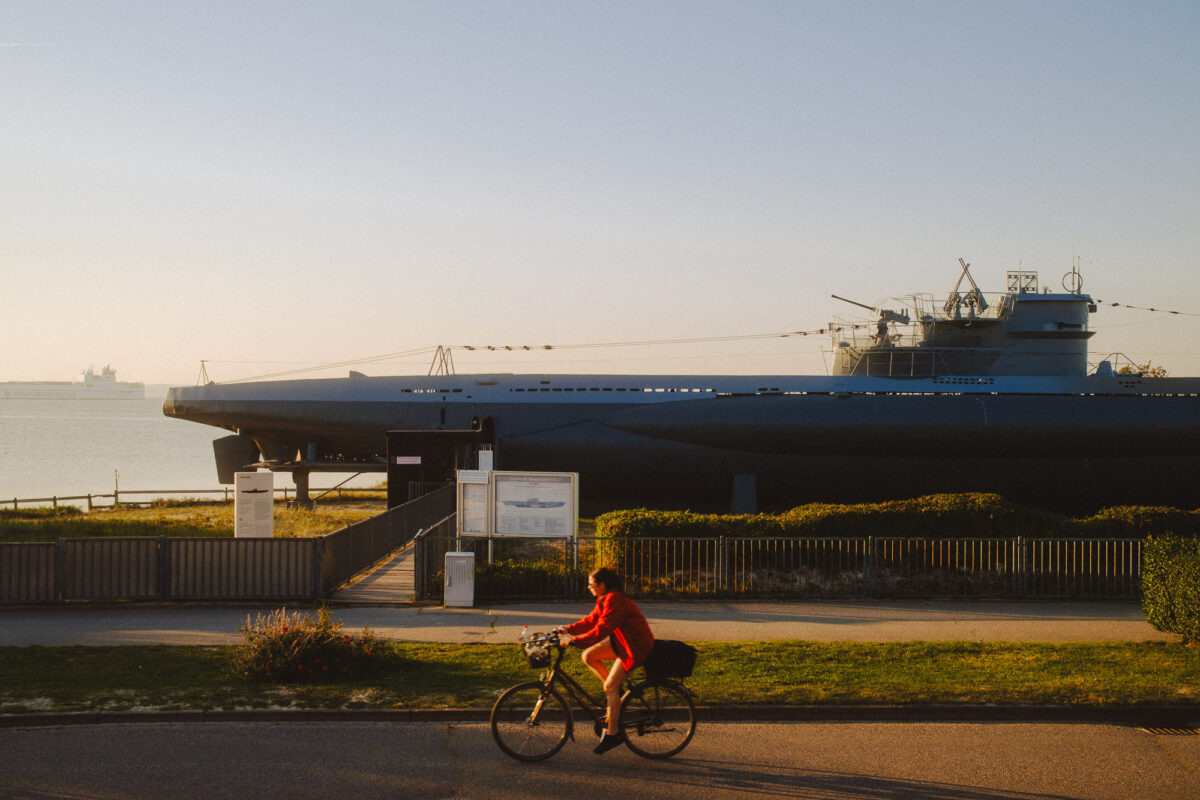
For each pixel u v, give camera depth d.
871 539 18.05
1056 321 40.66
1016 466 38.56
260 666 11.19
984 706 10.27
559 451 39.47
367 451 42.78
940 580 18.36
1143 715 10.26
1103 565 18.56
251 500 21.92
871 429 38.00
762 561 18.48
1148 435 37.75
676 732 8.90
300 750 8.88
